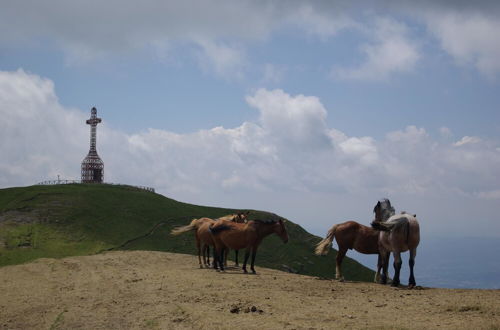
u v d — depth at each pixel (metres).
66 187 89.56
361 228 22.66
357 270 70.38
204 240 27.73
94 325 14.26
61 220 71.69
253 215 86.75
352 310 14.17
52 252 61.03
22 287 22.14
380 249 21.83
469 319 12.39
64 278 25.03
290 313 13.95
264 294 17.39
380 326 11.82
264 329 12.11
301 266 68.88
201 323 13.23
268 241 76.69
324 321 12.76
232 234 25.30
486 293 16.86
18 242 62.91
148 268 28.33
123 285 21.34
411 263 19.61
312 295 17.28
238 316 13.79
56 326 14.36
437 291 17.92
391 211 22.47
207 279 21.70
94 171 109.81
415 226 19.41
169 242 70.12
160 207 84.44
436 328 11.48
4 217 70.88
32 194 81.62
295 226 85.31
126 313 15.52
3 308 17.34
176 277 22.73
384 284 21.19
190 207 89.12
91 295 19.22
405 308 14.28
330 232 23.25
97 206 79.25
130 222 75.38
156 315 14.81
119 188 94.88
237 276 23.03
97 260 33.72
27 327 14.59
